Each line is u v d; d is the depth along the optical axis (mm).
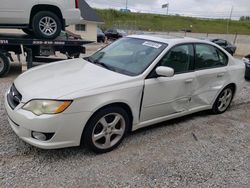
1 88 6133
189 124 4707
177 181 3084
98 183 2938
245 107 5969
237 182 3160
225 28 73000
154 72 3805
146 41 4340
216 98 5023
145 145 3824
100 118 3336
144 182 3020
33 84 3361
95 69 3828
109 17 61094
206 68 4625
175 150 3762
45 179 2922
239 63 5410
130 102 3555
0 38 7148
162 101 3980
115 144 3615
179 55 4164
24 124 3059
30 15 7406
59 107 3008
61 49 8148
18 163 3152
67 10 7715
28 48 7590
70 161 3279
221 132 4508
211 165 3465
